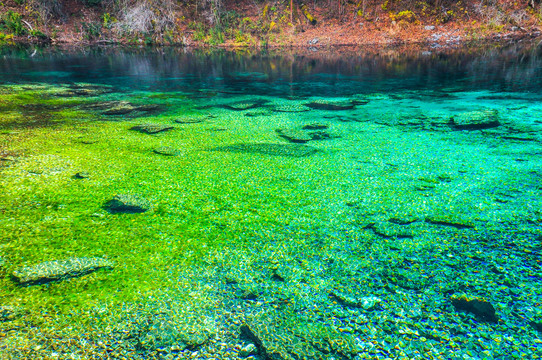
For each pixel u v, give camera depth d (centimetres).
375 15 1648
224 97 604
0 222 193
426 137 353
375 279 153
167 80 794
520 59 1023
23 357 114
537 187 234
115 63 1073
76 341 121
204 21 1741
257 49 1488
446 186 240
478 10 1622
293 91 660
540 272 155
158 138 353
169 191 235
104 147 322
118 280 151
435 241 180
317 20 1692
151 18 1694
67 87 670
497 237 181
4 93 573
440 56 1141
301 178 257
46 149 312
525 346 120
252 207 215
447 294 144
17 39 1599
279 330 127
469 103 518
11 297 139
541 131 360
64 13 1725
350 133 374
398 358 116
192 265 162
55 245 174
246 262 165
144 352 118
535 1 1628
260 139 353
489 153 302
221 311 136
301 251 173
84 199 222
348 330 127
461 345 121
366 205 217
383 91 644
